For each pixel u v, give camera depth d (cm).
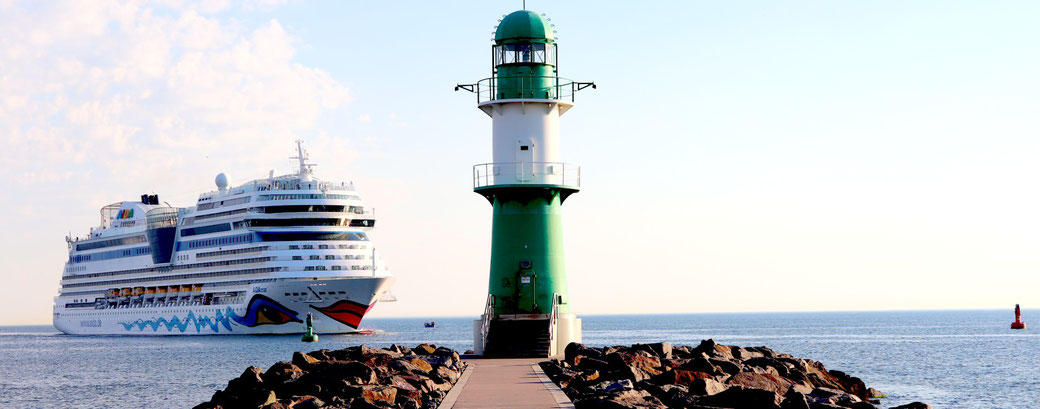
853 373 7475
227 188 14950
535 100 4228
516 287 4228
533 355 4116
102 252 16875
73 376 7969
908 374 7350
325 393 3189
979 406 5253
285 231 13600
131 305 16100
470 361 3959
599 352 3806
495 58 4331
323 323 13738
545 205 4281
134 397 6125
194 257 14762
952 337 14950
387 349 4222
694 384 3134
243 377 3769
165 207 15525
